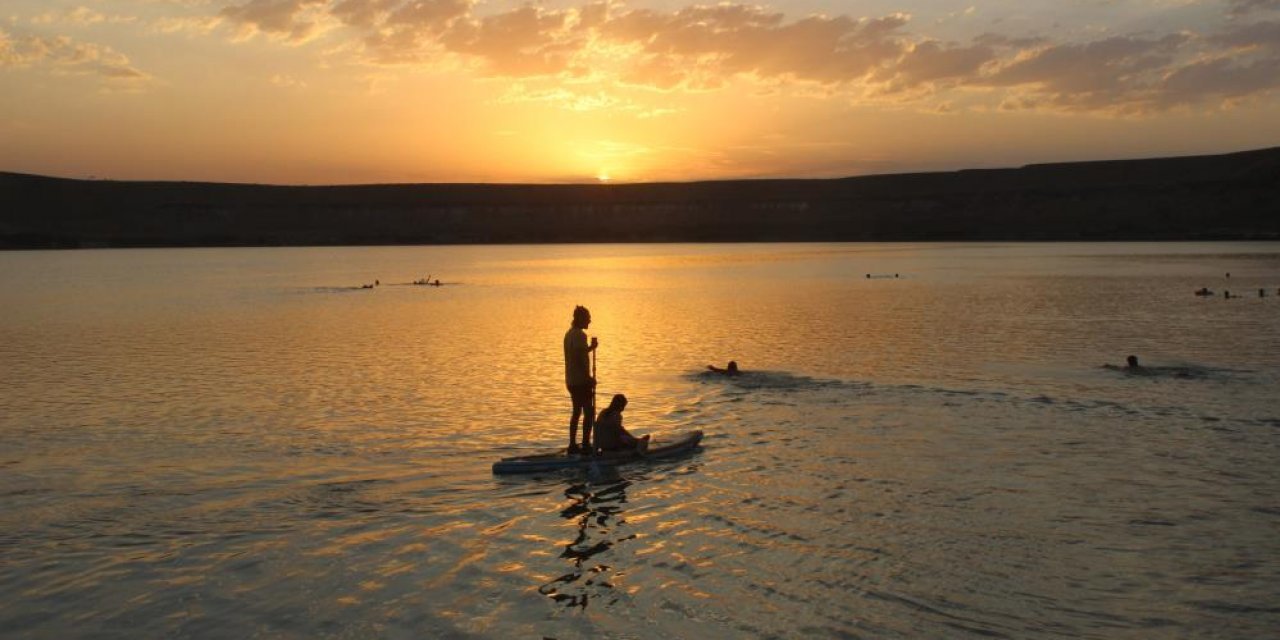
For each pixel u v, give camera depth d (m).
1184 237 177.00
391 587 9.24
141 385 21.64
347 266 104.19
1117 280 61.81
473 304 48.56
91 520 11.38
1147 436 15.42
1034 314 38.34
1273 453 14.13
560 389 20.91
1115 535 10.45
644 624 8.30
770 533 10.73
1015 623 8.21
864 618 8.35
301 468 13.88
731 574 9.48
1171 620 8.24
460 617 8.49
